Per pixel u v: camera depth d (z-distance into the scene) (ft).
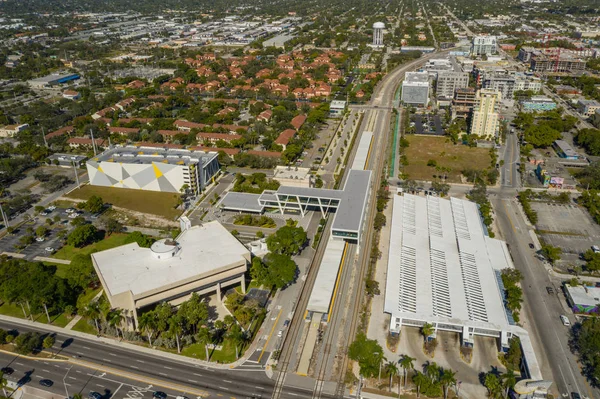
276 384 581.53
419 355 622.54
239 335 610.24
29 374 594.65
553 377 591.78
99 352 629.51
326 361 615.57
